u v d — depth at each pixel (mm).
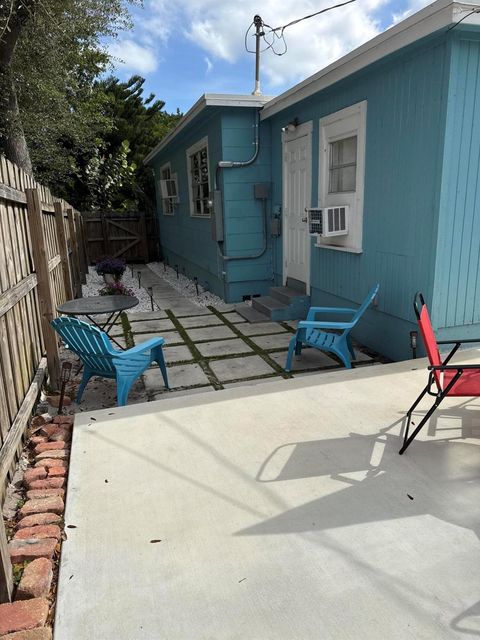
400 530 1903
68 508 2121
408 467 2359
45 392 3900
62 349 5211
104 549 1853
